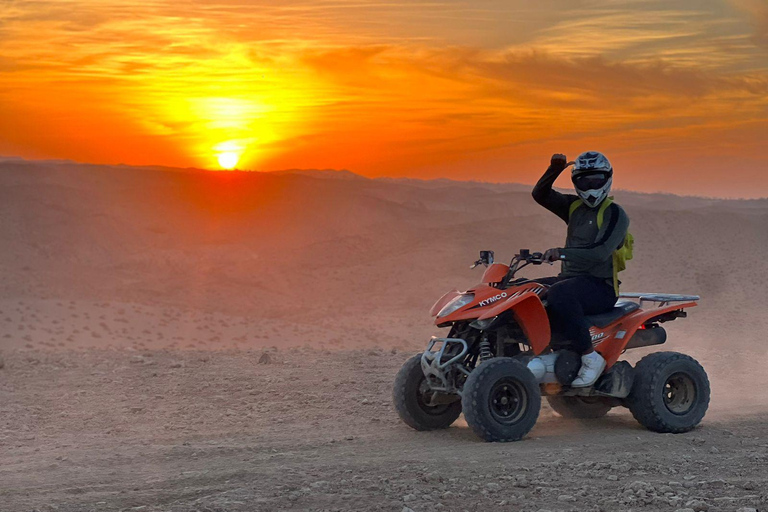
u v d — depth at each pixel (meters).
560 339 7.27
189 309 24.38
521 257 6.96
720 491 5.17
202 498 5.18
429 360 7.13
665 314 7.51
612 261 7.18
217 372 10.66
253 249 53.28
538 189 7.33
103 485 5.62
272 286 37.50
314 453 6.58
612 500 4.96
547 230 51.81
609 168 6.98
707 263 44.78
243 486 5.44
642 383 7.24
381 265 43.47
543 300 7.07
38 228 54.47
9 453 6.78
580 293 7.03
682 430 7.30
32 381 10.10
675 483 5.33
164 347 18.05
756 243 50.81
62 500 5.26
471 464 6.01
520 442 6.84
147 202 72.56
